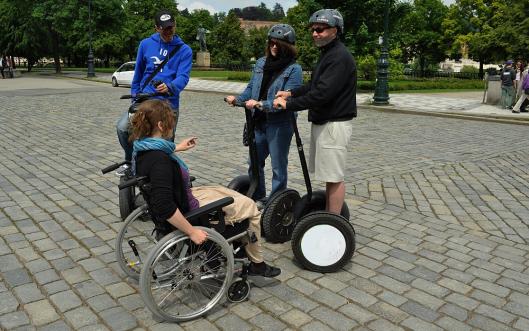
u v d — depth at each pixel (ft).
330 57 11.05
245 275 10.32
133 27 170.40
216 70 159.53
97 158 24.17
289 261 12.37
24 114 41.09
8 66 108.47
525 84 45.52
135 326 9.43
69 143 28.17
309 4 80.02
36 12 121.39
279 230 13.14
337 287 11.09
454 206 17.37
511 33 110.01
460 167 23.52
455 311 10.14
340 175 11.87
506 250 13.43
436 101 59.72
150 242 12.84
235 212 10.18
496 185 20.33
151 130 9.19
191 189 10.71
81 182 19.52
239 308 10.14
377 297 10.67
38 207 16.37
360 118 43.52
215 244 9.88
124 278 11.36
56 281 11.18
